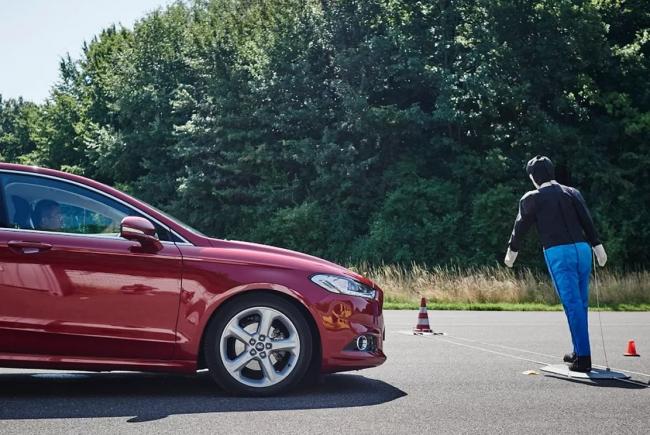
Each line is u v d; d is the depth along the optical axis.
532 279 23.44
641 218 35.34
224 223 42.53
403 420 5.50
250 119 42.03
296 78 41.16
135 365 6.30
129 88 46.72
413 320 15.24
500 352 9.76
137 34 48.88
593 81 36.91
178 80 47.41
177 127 42.56
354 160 39.22
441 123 38.25
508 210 35.12
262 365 6.42
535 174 7.81
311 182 38.59
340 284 6.59
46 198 6.38
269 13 45.56
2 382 7.02
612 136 37.03
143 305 6.30
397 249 35.94
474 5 38.66
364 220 39.31
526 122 38.03
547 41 37.19
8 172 6.39
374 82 39.38
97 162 47.59
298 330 6.46
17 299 6.16
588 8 36.66
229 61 43.25
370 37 40.06
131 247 6.34
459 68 38.12
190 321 6.34
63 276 6.21
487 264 35.03
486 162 36.59
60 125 54.09
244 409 5.86
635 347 10.77
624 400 6.37
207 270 6.39
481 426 5.34
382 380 7.34
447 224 36.03
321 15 41.31
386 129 38.19
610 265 34.38
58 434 4.99
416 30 40.03
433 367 8.27
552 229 7.62
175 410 5.80
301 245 38.56
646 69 37.81
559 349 10.27
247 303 6.42
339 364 6.52
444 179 39.09
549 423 5.46
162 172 45.94
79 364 6.24
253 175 42.25
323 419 5.52
